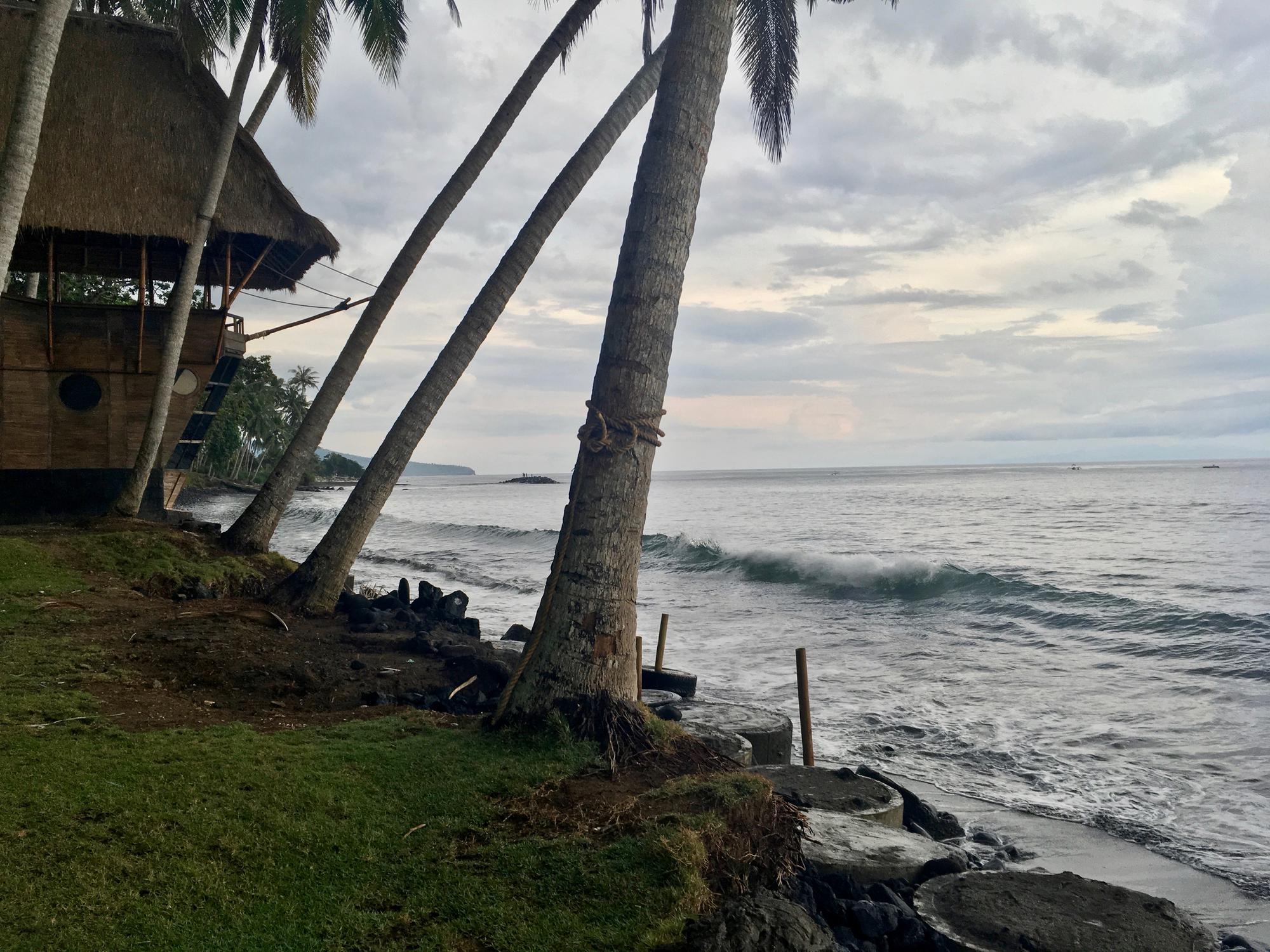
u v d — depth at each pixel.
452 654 9.66
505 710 6.13
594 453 6.17
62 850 4.15
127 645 8.66
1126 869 7.16
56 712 6.31
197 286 22.78
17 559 11.94
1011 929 4.97
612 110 12.18
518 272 12.02
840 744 10.56
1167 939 4.85
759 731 8.48
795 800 6.96
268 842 4.46
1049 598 20.42
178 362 18.14
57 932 3.56
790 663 14.90
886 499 79.25
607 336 6.30
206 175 16.98
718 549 29.52
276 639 9.70
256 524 14.63
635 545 6.20
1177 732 10.76
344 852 4.45
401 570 29.31
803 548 35.31
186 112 17.11
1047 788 9.10
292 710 7.38
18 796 4.66
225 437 93.00
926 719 11.54
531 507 88.06
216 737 5.96
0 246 9.72
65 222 15.80
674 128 6.27
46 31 10.00
